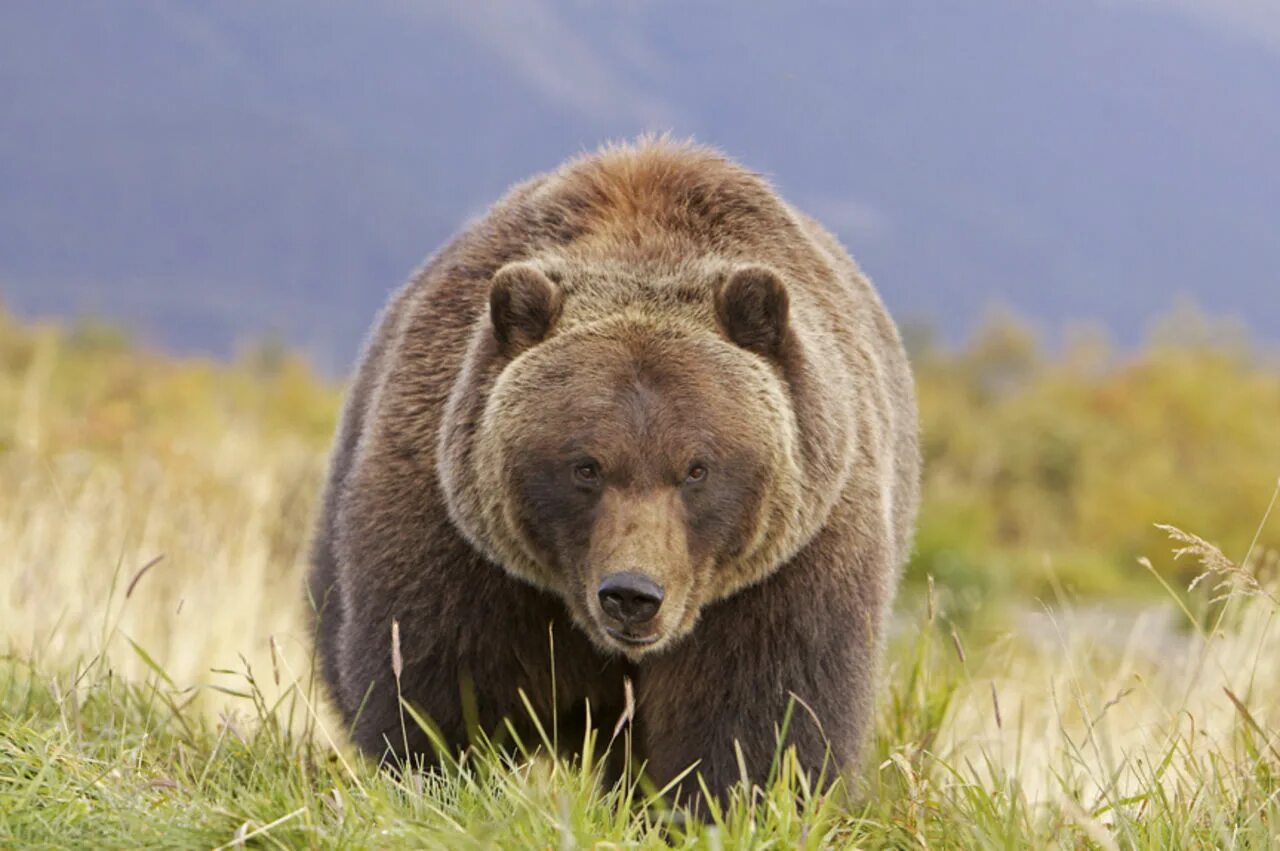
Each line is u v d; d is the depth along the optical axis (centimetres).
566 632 1057
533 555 1006
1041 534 4100
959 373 6475
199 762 1091
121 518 1955
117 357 4822
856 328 1172
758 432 995
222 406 3972
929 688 1351
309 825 815
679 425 974
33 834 820
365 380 1227
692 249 1096
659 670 1053
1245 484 4003
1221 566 1030
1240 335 5797
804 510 1022
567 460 976
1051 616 1189
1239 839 883
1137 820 919
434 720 1039
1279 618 1336
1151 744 1203
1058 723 1077
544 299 1020
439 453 1031
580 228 1112
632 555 937
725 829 859
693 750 1048
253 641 1752
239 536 2019
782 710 1034
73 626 1501
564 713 1141
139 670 1599
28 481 2106
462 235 1212
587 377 990
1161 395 5022
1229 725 1175
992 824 873
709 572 997
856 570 1063
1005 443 4681
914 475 1393
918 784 955
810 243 1185
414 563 1024
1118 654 1947
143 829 820
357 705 1062
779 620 1034
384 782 948
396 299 1279
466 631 1025
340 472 1202
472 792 924
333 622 1194
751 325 1026
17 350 4372
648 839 851
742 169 1173
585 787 904
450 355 1080
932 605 1195
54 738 995
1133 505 4031
